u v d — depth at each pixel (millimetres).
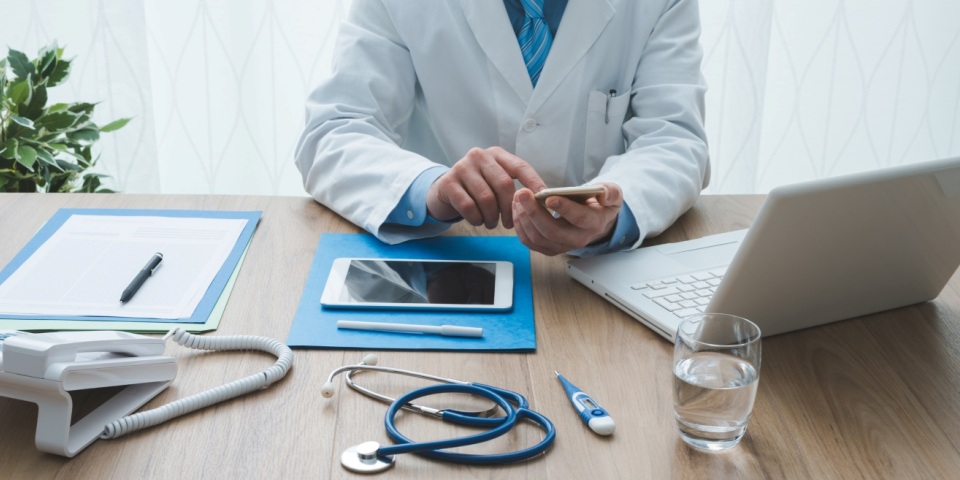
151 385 728
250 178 2211
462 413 698
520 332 837
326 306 880
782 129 2363
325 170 1200
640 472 629
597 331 848
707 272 961
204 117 2152
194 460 638
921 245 827
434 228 1107
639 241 1035
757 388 714
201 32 2082
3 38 2047
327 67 2137
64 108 1778
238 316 860
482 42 1334
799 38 2273
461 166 1045
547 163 1369
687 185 1154
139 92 2072
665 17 1375
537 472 628
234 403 713
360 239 1075
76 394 713
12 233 1056
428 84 1370
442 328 829
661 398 728
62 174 1799
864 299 865
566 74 1336
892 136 2383
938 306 923
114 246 1008
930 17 2293
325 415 699
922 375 774
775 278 768
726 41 2172
